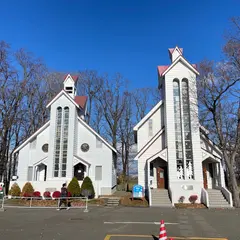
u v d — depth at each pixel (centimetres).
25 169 2919
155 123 2858
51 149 2844
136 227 1216
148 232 1101
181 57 2692
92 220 1423
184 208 2095
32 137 2989
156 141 2678
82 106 3281
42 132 3016
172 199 2291
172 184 2380
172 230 1160
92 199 2470
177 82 2702
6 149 3516
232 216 1630
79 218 1494
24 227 1203
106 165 2898
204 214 1725
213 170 2633
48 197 2548
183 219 1492
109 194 2806
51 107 2984
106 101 4603
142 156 2648
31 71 3638
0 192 2064
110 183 2844
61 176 2786
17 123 3591
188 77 2664
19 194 2602
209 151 2625
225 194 2269
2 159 3247
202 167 2659
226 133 2472
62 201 2133
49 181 2700
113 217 1545
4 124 3256
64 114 2969
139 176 2606
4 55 3092
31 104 3838
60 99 3000
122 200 2361
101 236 1018
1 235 1027
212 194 2312
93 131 2988
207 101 2461
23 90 3434
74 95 3378
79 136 3009
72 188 2511
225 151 2373
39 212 1759
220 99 2455
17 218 1487
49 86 4094
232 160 2320
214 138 2620
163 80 2866
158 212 1814
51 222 1349
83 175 2897
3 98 3203
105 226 1237
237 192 2208
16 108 3394
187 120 2586
